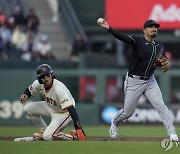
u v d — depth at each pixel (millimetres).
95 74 61688
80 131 35062
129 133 47125
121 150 29516
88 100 62156
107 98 62094
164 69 35469
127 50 71438
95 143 32719
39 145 31641
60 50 71312
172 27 66125
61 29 72375
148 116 61312
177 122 61031
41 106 37062
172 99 61625
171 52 76688
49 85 35344
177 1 65812
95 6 70688
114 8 66375
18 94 60969
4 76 61125
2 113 61312
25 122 60906
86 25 70938
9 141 34469
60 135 36031
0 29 68312
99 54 68250
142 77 35469
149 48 34969
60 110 36281
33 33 68625
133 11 66188
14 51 67875
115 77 61938
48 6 75562
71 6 71188
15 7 74438
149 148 30453
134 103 36312
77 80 61938
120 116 37156
